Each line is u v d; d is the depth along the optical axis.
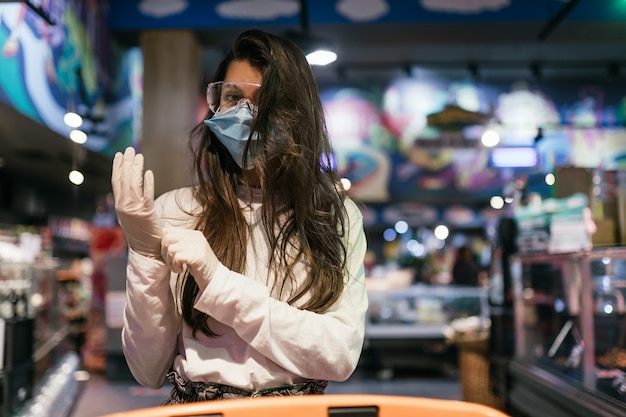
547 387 3.63
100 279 7.96
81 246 12.43
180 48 6.95
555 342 3.80
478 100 9.50
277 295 1.07
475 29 6.84
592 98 9.46
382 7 6.68
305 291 1.05
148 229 0.96
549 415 3.59
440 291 7.52
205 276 0.95
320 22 6.69
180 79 6.92
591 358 3.24
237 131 1.07
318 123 1.13
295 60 1.12
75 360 6.54
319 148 1.12
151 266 0.98
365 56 8.38
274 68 1.09
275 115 1.07
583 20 6.58
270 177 1.08
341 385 6.61
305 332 0.96
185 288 1.05
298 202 1.08
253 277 1.08
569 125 8.06
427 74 9.36
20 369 4.01
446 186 9.57
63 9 5.56
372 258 12.21
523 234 4.62
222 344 1.03
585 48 8.00
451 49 8.10
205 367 1.01
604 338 3.14
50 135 6.01
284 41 1.14
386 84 9.63
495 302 4.96
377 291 7.50
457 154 9.59
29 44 4.99
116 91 7.37
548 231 4.17
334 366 0.99
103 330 7.88
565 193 4.11
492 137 6.17
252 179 1.17
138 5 6.95
